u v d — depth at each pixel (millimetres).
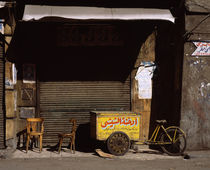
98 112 7898
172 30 8836
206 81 8180
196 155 7691
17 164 6914
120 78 8883
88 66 8875
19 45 8672
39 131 8727
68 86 8844
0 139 8227
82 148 8742
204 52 8148
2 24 8109
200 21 8117
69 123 8836
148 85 8828
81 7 7754
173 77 8867
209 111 8203
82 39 8820
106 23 8758
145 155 7949
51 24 8719
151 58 8828
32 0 7914
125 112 7984
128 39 8852
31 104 8719
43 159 7418
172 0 8422
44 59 8789
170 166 6816
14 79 8383
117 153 7762
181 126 8141
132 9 7758
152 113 8852
